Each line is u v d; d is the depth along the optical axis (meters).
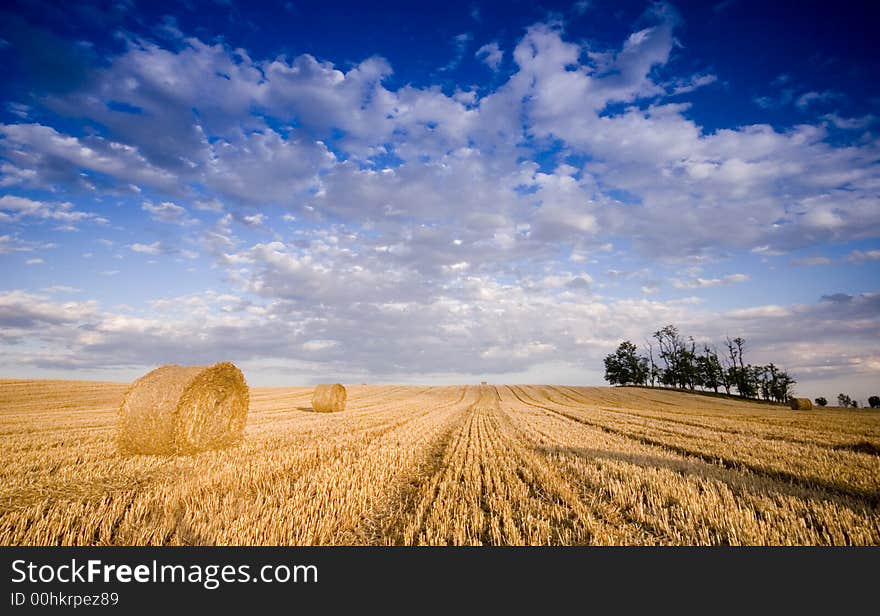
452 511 7.12
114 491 7.76
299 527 6.00
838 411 42.12
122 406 11.24
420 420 22.89
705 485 8.31
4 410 25.69
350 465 9.91
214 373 12.53
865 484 8.79
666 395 65.62
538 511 7.17
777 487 8.47
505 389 74.56
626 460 11.17
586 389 75.62
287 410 30.41
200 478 8.31
